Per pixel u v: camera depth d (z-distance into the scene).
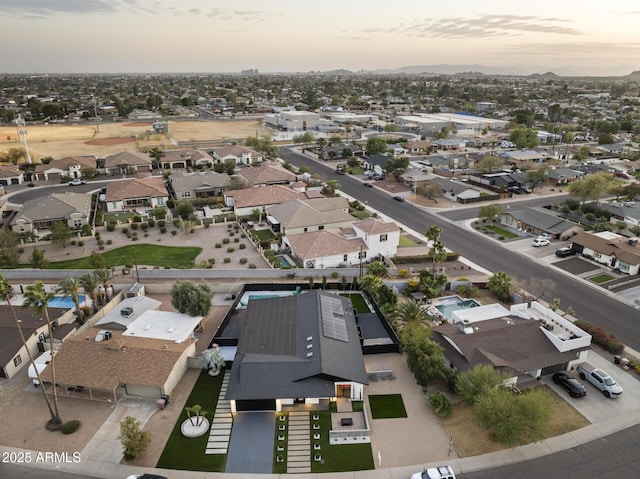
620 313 59.03
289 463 36.53
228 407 42.91
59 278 68.81
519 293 62.91
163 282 68.19
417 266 73.81
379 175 129.75
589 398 43.69
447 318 58.47
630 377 46.75
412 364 45.78
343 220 87.62
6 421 41.16
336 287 66.19
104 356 46.00
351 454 37.41
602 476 35.09
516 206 103.31
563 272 71.19
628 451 37.41
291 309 56.00
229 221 95.31
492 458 36.84
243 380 42.94
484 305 61.81
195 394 44.69
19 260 76.25
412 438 39.06
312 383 42.66
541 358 45.91
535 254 78.44
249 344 48.78
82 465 36.44
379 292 60.28
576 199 105.31
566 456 36.97
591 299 62.66
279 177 115.62
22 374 47.78
